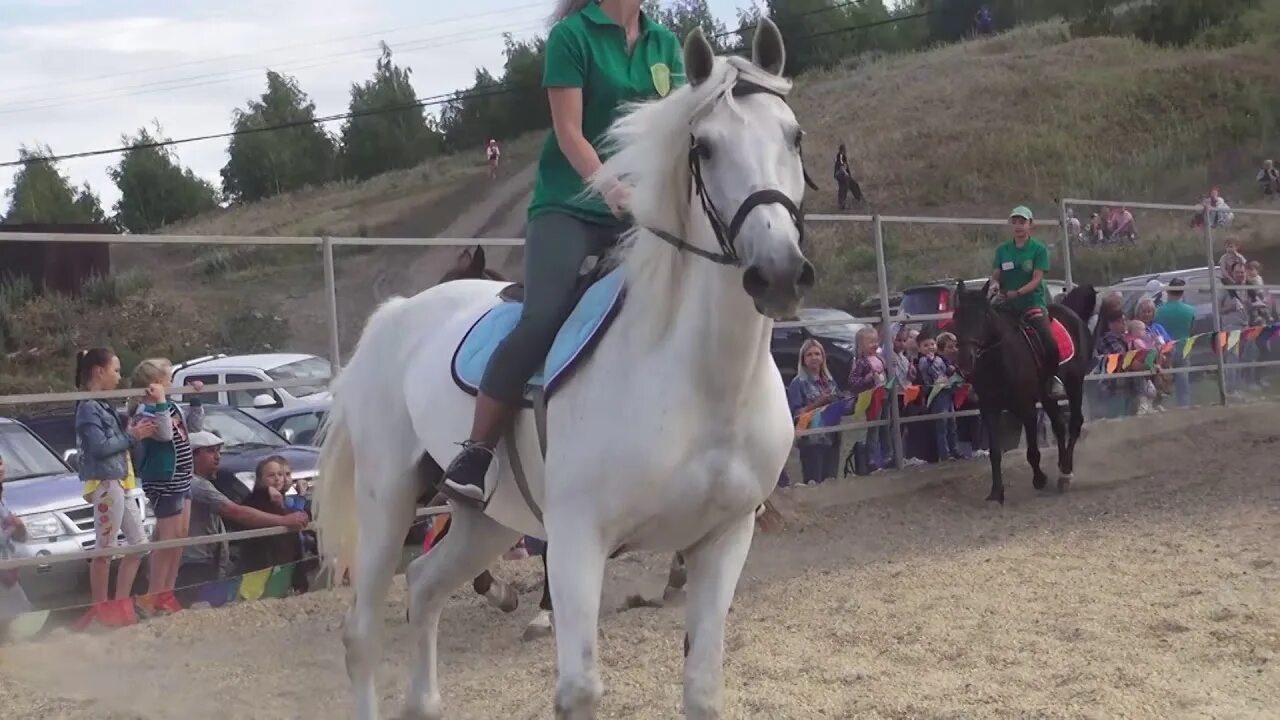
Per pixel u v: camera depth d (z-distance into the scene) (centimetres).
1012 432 1215
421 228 4147
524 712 491
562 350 363
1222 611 550
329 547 495
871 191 3450
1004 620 572
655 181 342
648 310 347
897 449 1070
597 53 384
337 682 566
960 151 3597
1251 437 1195
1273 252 2423
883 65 5003
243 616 698
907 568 727
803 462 1040
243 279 2505
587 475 345
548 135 393
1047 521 887
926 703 449
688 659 358
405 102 6606
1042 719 419
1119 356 1327
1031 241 1098
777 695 474
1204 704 424
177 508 727
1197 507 863
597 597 343
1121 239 2519
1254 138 3350
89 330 1716
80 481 782
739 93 328
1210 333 1470
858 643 554
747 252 307
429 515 824
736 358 339
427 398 423
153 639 649
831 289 2389
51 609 701
